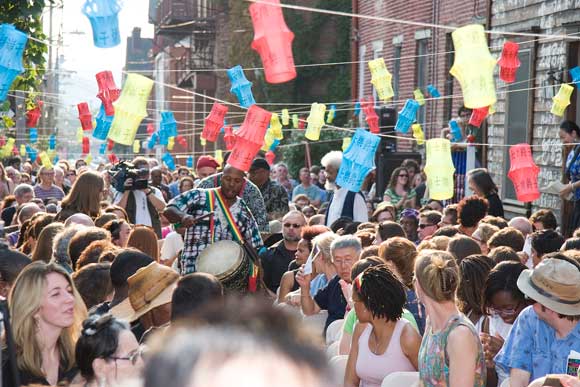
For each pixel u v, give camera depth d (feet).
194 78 270.46
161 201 73.56
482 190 69.67
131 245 45.24
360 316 32.58
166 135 88.63
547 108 88.43
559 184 68.69
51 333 26.48
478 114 57.82
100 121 52.95
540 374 28.63
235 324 3.94
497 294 32.14
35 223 54.03
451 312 27.94
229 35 242.99
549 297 27.84
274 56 32.55
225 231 50.88
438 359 27.63
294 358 3.80
